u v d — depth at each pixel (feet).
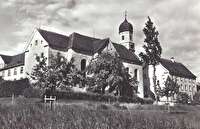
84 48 223.92
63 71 148.46
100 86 192.95
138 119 54.95
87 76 203.62
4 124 45.78
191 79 338.95
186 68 352.69
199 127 57.00
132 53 271.90
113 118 53.11
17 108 56.13
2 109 54.03
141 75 259.60
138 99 207.21
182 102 253.03
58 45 213.46
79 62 217.77
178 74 317.63
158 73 304.71
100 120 51.21
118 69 198.59
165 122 56.34
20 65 234.38
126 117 54.75
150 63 245.86
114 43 266.77
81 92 178.09
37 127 45.16
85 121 49.67
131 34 289.53
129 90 208.95
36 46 215.10
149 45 244.22
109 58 199.00
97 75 194.29
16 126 45.06
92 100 178.91
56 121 48.83
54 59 150.61
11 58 269.64
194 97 267.18
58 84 146.61
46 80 142.61
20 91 180.65
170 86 223.71
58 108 58.95
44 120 48.70
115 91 199.21
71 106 64.59
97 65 197.26
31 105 59.67
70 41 225.35
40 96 150.71
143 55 246.27
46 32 220.23
